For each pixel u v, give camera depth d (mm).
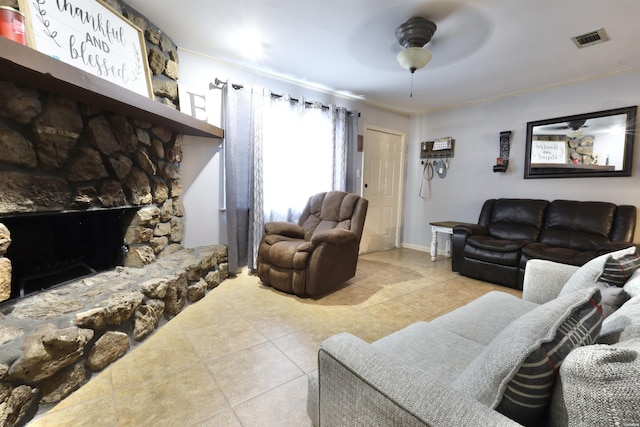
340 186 3891
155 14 2199
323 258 2527
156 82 2395
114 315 1591
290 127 3432
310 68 3100
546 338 606
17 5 1406
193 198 2988
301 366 1631
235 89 3029
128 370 1569
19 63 1186
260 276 2865
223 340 1881
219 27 2361
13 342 1227
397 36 2348
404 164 4898
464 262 3320
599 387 456
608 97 3018
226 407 1325
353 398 680
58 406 1315
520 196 3682
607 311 1008
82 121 1749
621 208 2824
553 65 2832
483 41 2412
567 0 1872
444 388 587
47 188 1569
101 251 2174
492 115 3912
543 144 3438
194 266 2451
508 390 596
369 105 4316
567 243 2939
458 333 1257
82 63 1678
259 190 3188
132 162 2141
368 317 2248
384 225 4770
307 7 2057
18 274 1670
